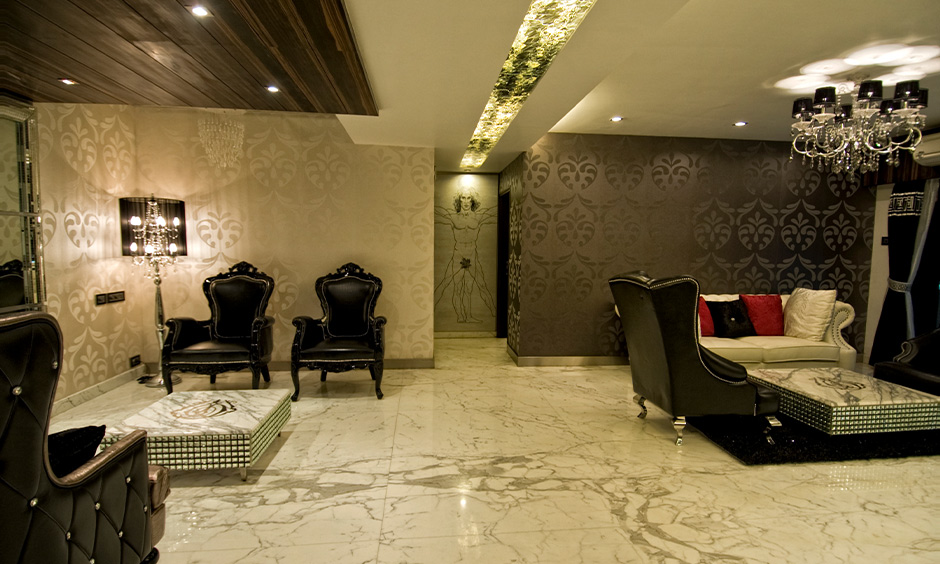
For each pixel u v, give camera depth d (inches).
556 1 79.4
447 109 135.2
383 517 89.7
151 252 164.4
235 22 78.0
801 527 87.2
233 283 170.1
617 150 205.3
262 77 104.5
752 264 213.5
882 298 214.2
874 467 112.7
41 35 83.0
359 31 86.8
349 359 157.6
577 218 206.2
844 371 149.7
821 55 120.3
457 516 90.3
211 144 183.9
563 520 89.0
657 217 208.4
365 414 145.7
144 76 104.2
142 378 176.7
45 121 137.8
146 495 63.1
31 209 133.2
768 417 124.0
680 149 207.5
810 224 214.8
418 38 89.7
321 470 108.6
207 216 185.0
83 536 50.2
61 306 144.9
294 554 78.6
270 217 188.4
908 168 195.9
